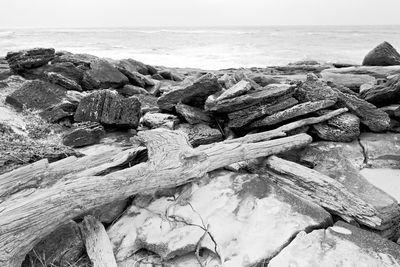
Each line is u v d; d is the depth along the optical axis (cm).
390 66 861
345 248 272
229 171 391
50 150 423
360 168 442
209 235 297
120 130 613
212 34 7306
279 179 381
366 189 357
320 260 261
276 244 283
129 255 302
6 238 254
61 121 622
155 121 591
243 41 4525
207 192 351
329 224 311
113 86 832
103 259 282
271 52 2809
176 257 295
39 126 594
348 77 749
